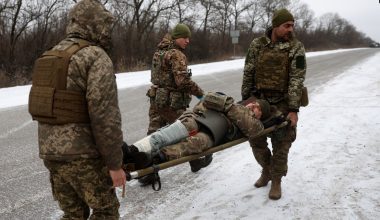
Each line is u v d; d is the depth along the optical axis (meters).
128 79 15.20
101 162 2.50
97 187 2.48
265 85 4.03
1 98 11.04
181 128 3.42
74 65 2.31
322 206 3.86
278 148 4.04
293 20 3.90
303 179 4.50
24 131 7.20
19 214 3.92
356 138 5.89
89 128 2.40
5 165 5.34
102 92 2.30
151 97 4.71
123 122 7.73
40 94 2.38
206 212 3.84
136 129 7.16
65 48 2.38
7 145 6.30
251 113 3.78
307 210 3.79
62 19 24.25
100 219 2.57
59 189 2.58
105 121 2.32
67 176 2.44
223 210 3.88
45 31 23.23
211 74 16.80
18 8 22.17
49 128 2.39
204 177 4.77
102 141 2.34
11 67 20.38
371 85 11.07
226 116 3.78
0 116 8.52
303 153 5.34
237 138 3.87
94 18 2.45
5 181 4.76
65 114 2.32
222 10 40.75
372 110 7.66
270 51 3.98
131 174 2.70
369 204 3.84
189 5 33.62
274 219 3.66
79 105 2.34
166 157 3.15
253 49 4.17
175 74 4.42
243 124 3.71
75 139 2.35
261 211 3.82
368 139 5.80
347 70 16.09
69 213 2.66
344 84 11.62
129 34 28.00
